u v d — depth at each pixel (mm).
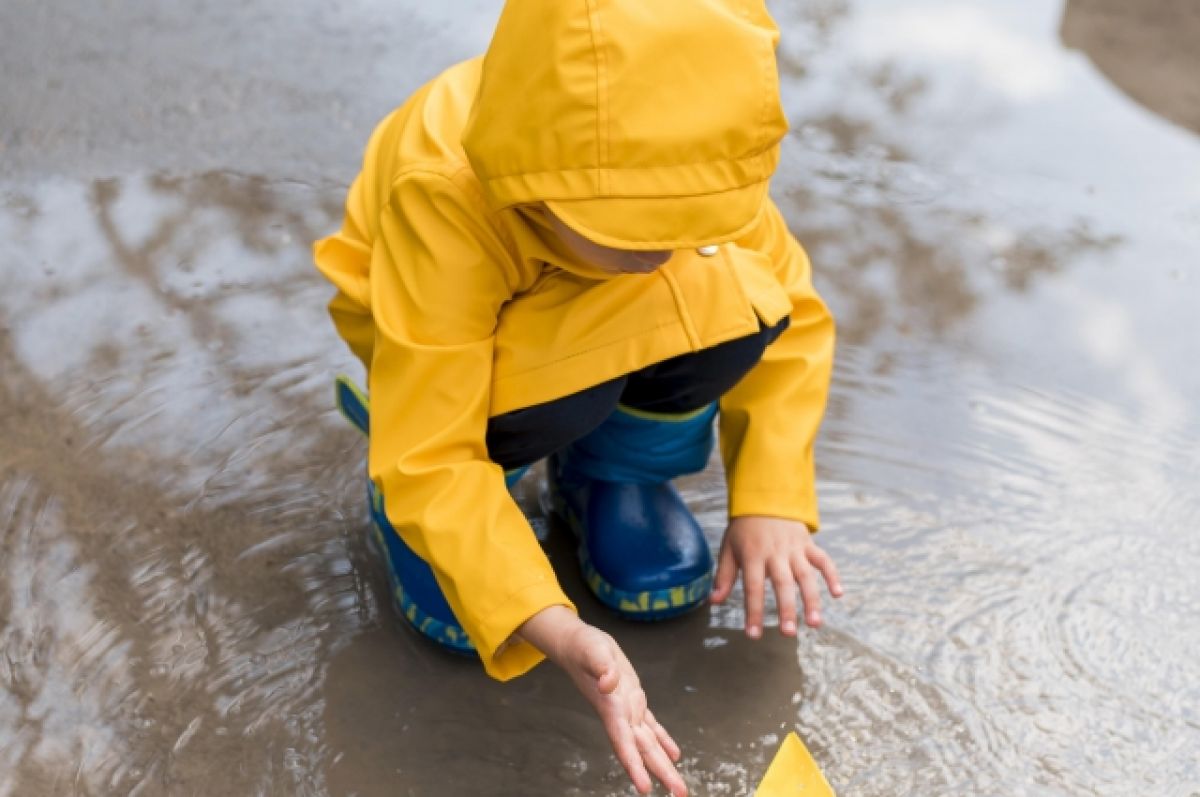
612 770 1492
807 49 3002
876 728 1559
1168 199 2611
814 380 1650
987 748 1539
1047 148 2734
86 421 1912
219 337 2084
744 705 1578
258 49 2783
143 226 2289
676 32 1205
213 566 1720
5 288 2129
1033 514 1871
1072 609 1726
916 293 2299
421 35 2900
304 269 2238
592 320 1438
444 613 1590
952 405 2061
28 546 1721
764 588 1705
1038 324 2252
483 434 1441
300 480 1859
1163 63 3068
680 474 1708
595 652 1288
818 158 2631
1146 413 2078
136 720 1515
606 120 1198
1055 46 3094
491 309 1440
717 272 1465
